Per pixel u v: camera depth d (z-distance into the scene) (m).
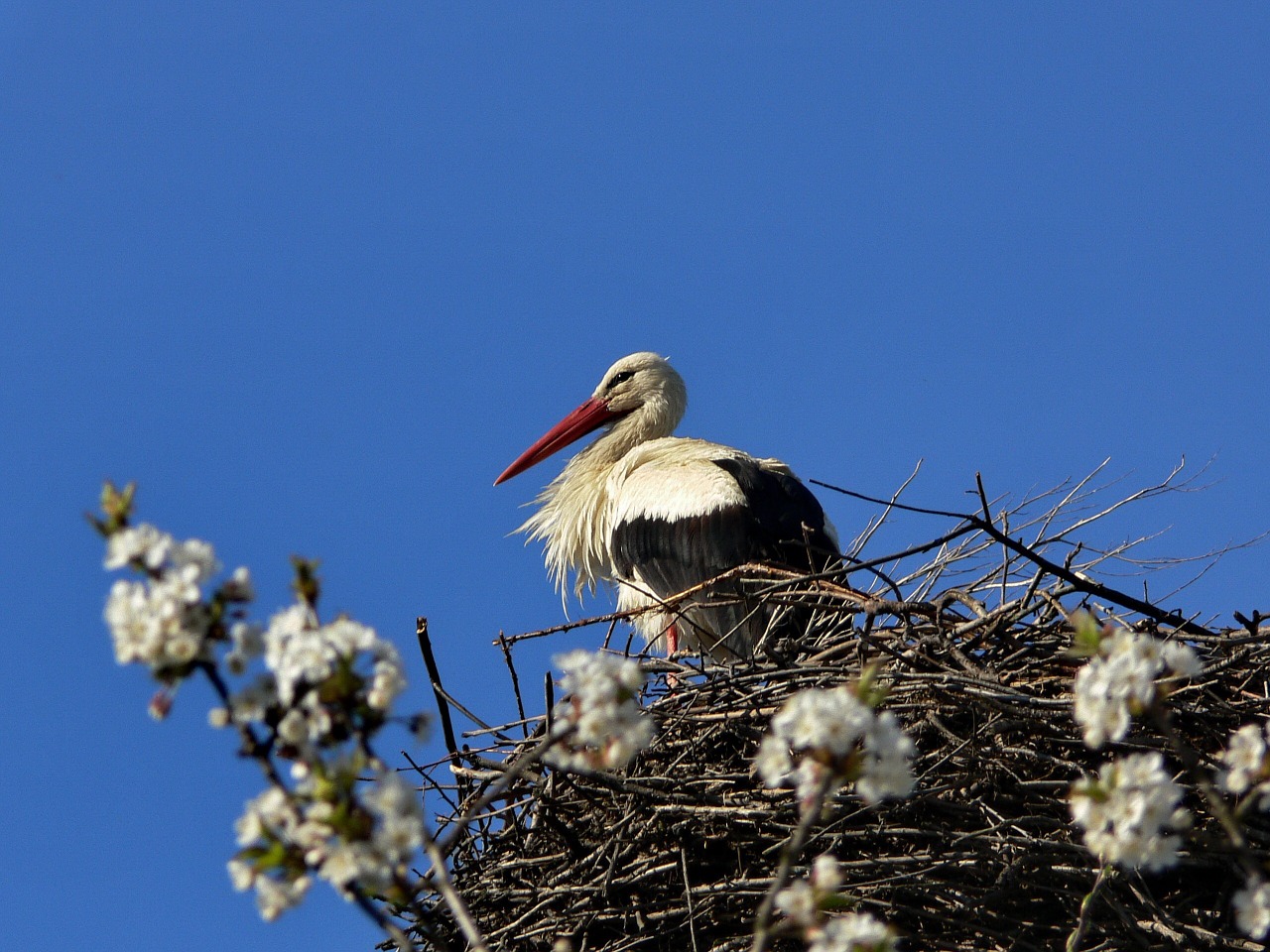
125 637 4.68
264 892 4.87
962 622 11.30
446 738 12.20
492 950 10.76
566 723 5.65
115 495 4.83
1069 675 10.84
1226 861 10.06
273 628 4.89
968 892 10.30
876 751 4.97
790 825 10.54
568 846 11.32
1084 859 10.09
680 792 10.77
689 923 10.57
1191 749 10.23
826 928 5.08
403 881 5.16
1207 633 10.99
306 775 4.93
